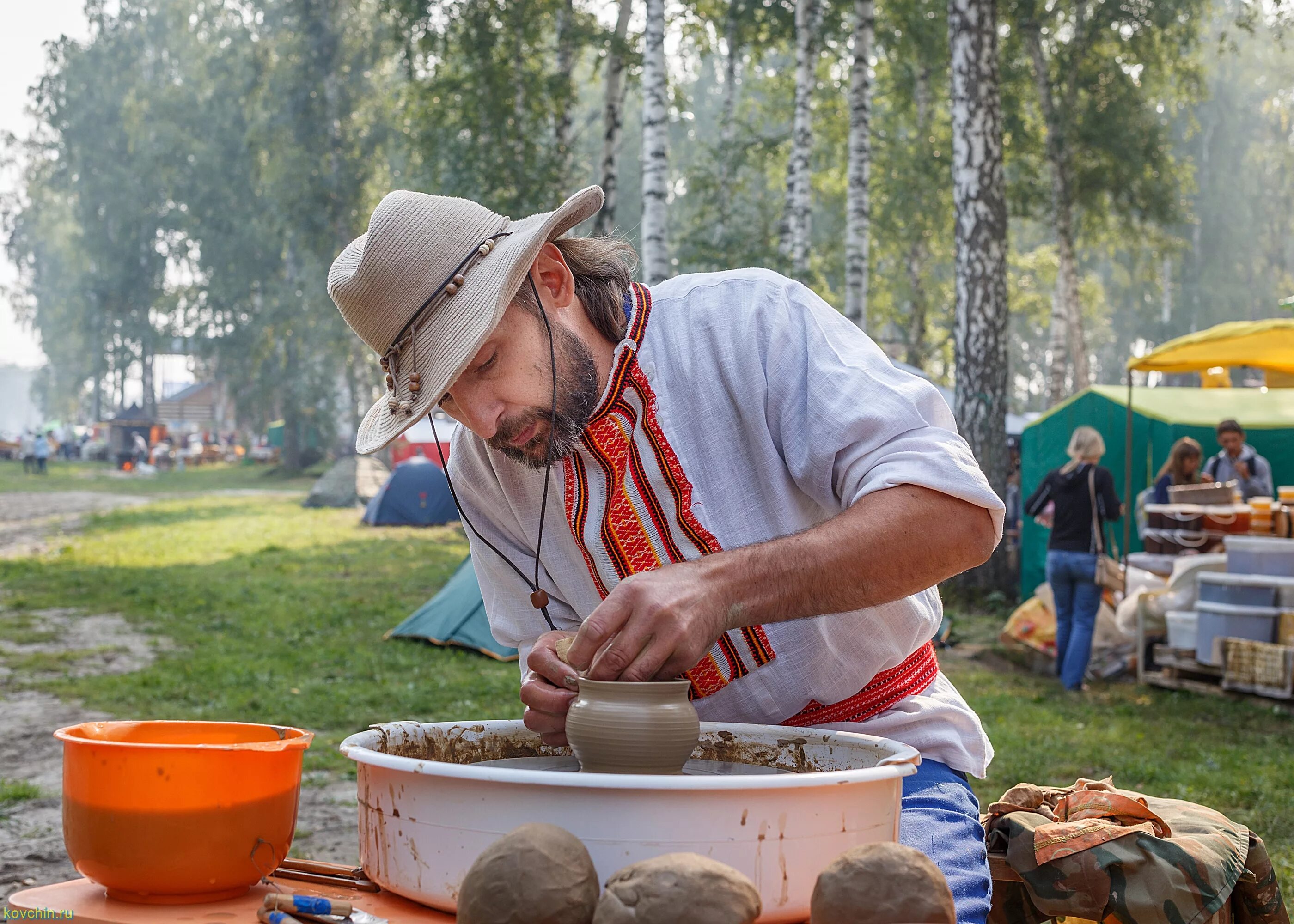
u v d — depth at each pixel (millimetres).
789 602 1379
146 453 53688
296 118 31906
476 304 1466
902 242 27422
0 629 10906
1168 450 11484
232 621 11500
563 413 1589
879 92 26328
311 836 4887
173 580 14836
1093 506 8320
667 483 1699
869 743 1471
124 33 49000
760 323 1698
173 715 7309
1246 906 2141
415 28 20375
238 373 49125
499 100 19531
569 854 995
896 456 1474
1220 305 43688
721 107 45219
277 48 33688
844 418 1554
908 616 1744
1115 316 52156
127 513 26562
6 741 6617
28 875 4359
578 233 18891
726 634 1713
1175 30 24328
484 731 1613
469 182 18969
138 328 51750
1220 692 8070
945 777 1729
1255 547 7938
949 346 33219
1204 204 43500
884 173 26688
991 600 12742
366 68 32000
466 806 1150
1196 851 1996
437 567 16406
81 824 1203
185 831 1192
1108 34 24641
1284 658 7605
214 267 43188
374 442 1575
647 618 1298
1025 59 25750
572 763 1600
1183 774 5902
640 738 1243
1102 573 8320
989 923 2139
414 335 1502
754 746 1609
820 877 1020
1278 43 22781
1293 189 44219
